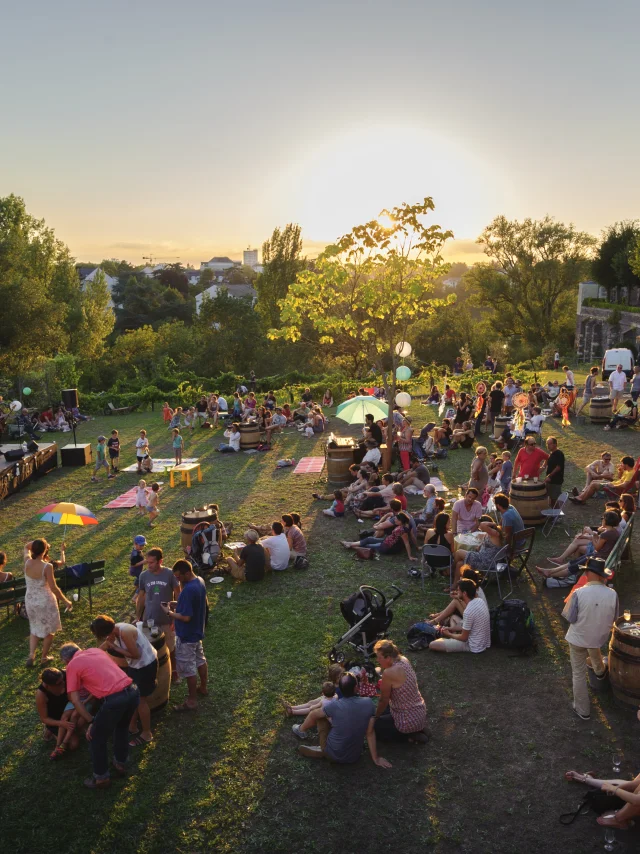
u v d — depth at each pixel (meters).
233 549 12.31
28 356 36.31
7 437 28.84
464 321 69.81
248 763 6.79
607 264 68.56
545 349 61.75
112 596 11.30
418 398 33.47
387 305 18.11
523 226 70.25
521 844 5.58
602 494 15.09
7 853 5.76
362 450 18.77
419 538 13.01
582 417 25.06
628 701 7.23
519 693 7.79
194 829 5.94
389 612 8.95
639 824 5.71
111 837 5.89
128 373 58.19
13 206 54.12
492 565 10.41
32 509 17.53
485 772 6.48
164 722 7.56
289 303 18.89
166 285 132.25
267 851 5.66
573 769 6.45
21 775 6.79
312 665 8.66
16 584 10.23
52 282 57.47
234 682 8.34
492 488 15.10
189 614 7.55
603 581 7.24
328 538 13.73
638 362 42.53
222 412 29.55
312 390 36.16
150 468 21.12
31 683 8.62
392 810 6.04
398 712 6.89
